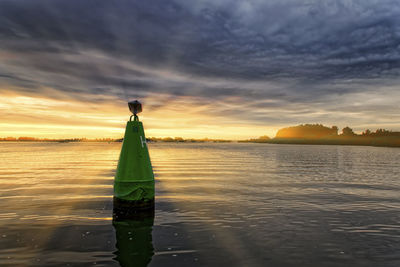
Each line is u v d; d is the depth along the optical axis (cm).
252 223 513
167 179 1147
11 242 402
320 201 714
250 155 3438
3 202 688
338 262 342
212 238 428
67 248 382
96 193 815
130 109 678
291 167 1738
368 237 437
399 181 1102
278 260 346
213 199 738
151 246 393
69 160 2366
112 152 4319
